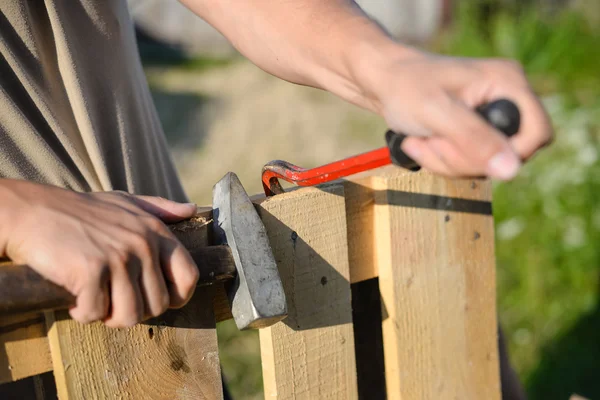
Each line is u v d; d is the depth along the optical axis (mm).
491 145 1844
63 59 2934
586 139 10484
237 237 2527
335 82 2566
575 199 9406
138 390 2586
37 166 2932
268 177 2902
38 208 2199
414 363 3395
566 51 14789
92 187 3119
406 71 2117
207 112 15172
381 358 3541
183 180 12398
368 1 19578
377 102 2348
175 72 18047
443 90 1990
